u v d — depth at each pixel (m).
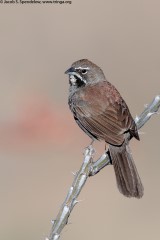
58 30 23.66
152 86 22.42
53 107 21.83
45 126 20.95
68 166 18.77
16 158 19.30
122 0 25.06
